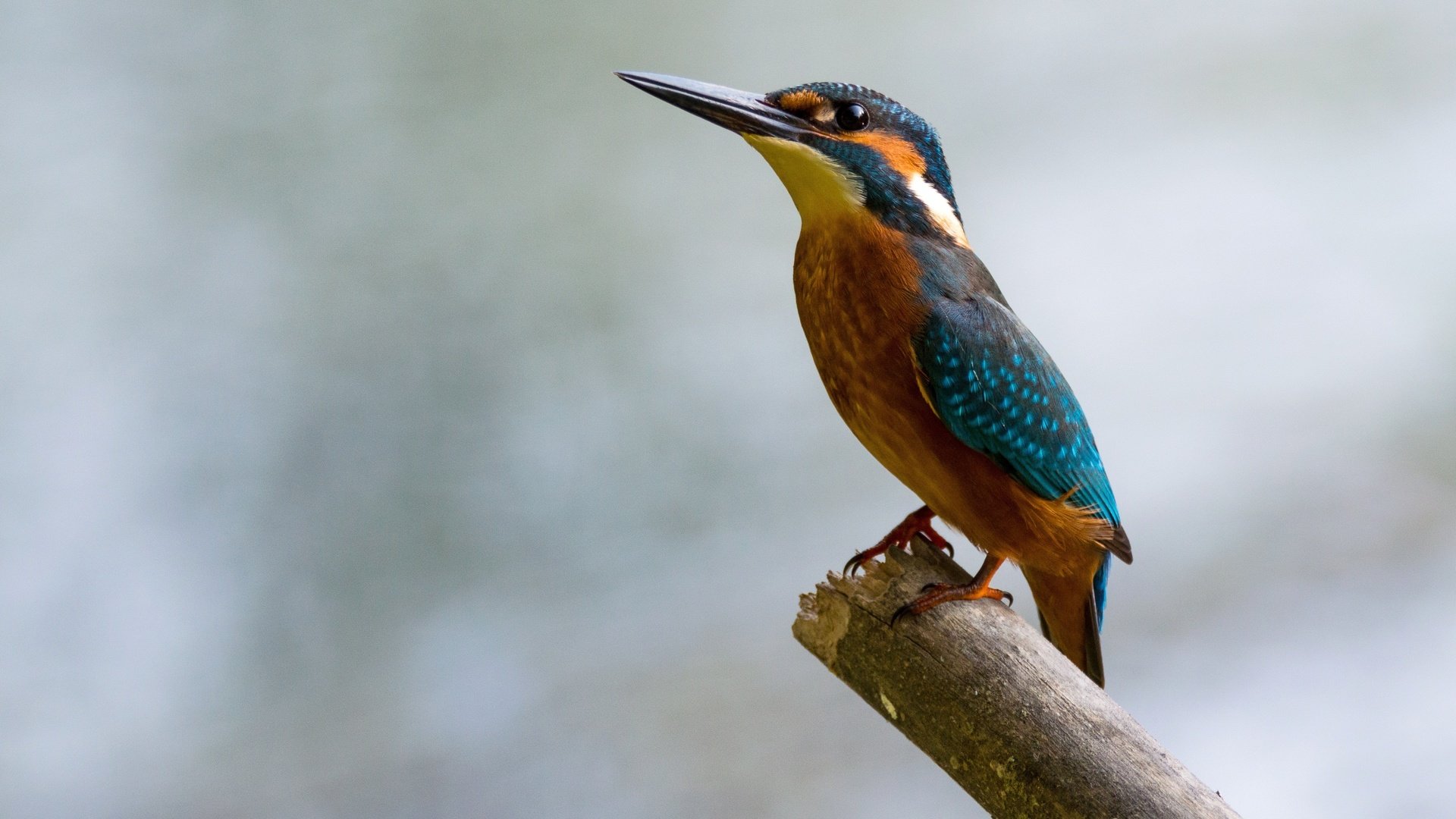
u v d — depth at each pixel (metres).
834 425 13.16
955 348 7.64
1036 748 5.80
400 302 12.94
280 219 13.07
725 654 12.76
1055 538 7.98
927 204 8.12
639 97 13.38
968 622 6.22
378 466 12.72
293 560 12.66
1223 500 13.98
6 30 12.89
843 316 7.89
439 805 12.12
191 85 13.20
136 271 12.88
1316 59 14.55
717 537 13.00
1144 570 13.70
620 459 12.88
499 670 12.61
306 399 12.81
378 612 12.62
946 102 14.29
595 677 12.72
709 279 13.27
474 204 13.07
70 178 12.96
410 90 13.25
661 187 13.34
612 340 13.01
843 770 12.44
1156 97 14.53
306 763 12.30
